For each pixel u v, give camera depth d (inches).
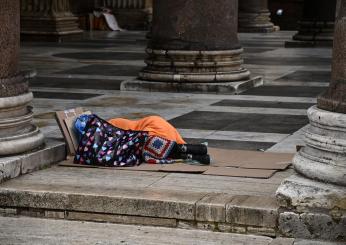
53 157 346.0
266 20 1397.6
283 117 475.2
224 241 276.5
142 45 1059.3
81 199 298.4
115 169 335.0
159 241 277.1
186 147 346.6
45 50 964.0
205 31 579.2
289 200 277.6
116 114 486.3
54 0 1125.7
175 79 583.8
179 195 295.1
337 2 284.2
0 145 321.4
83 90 598.2
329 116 276.5
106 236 283.0
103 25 1397.6
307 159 284.4
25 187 307.6
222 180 316.8
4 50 327.3
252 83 612.4
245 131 428.8
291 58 874.8
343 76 280.5
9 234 285.6
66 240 279.0
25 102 333.4
